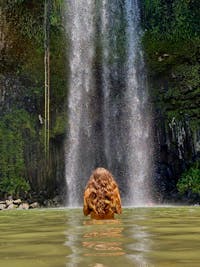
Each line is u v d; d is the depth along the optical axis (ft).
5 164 64.44
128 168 67.67
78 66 65.77
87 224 15.81
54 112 67.05
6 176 63.98
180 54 63.52
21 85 67.21
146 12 62.69
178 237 11.50
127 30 64.39
